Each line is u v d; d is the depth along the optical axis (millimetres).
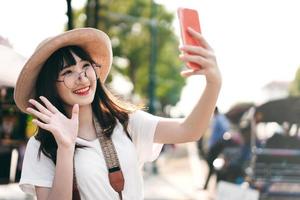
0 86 6594
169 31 48375
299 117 10188
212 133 13219
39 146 2938
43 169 2910
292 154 8797
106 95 3113
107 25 41531
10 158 7766
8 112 7676
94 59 3203
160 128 3090
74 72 2959
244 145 11422
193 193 13516
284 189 8703
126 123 3088
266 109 10289
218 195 7738
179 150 34000
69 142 2752
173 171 20812
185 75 2791
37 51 2896
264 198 8641
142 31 43344
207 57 2727
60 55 2959
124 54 43969
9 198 9219
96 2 11719
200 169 21125
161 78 48969
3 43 6840
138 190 2955
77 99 2943
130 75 45531
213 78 2766
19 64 6477
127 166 2934
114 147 2961
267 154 8836
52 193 2730
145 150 3107
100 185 2854
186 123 3012
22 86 3020
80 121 3025
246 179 9430
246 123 11812
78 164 2869
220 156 13211
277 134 9547
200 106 2898
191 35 2742
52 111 2807
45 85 2990
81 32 2963
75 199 2852
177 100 55250
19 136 7754
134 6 42812
